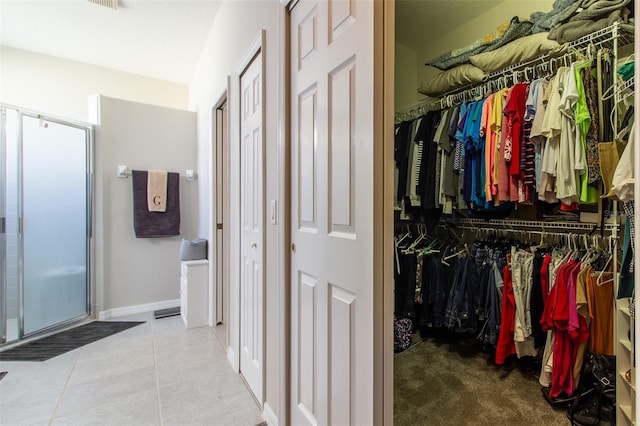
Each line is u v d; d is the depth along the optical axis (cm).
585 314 150
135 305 325
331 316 111
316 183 121
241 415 162
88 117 335
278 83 148
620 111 139
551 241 194
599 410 141
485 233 234
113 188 316
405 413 156
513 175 170
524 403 164
